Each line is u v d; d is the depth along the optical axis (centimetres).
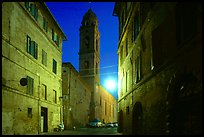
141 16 1700
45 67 2697
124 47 2473
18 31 2020
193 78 923
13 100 1886
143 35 1639
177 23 1066
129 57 2164
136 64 1861
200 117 840
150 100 1416
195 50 857
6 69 1791
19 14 2045
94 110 6219
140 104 1738
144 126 1557
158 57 1339
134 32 1953
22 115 2048
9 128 1805
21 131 2017
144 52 1616
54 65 3122
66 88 3969
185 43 954
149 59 1480
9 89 1820
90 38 6656
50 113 2830
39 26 2534
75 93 4447
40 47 2569
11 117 1844
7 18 1827
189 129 943
